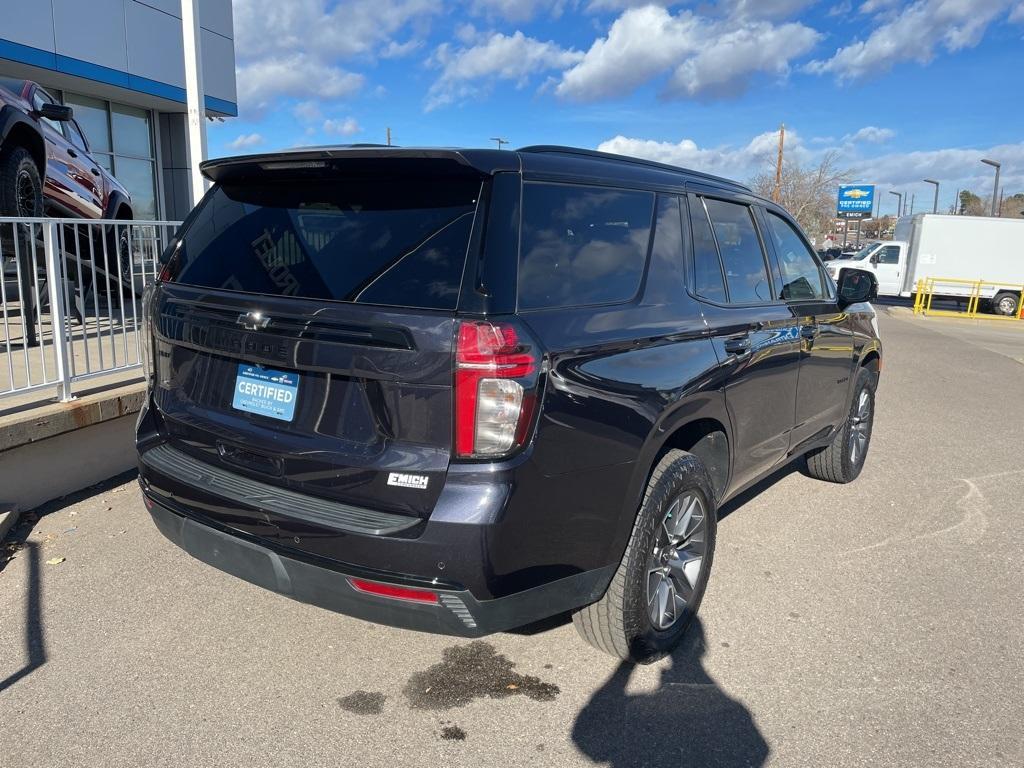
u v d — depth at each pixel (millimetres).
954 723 2920
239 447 2836
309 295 2672
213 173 3207
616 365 2801
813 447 4953
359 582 2488
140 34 13938
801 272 4621
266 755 2641
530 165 2734
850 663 3316
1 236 4391
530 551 2529
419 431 2445
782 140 46906
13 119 6551
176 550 4156
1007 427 7922
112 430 5039
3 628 3371
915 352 14281
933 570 4277
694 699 3033
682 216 3506
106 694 2939
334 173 2830
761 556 4410
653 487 3047
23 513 4520
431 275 2508
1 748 2629
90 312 5871
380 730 2789
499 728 2820
